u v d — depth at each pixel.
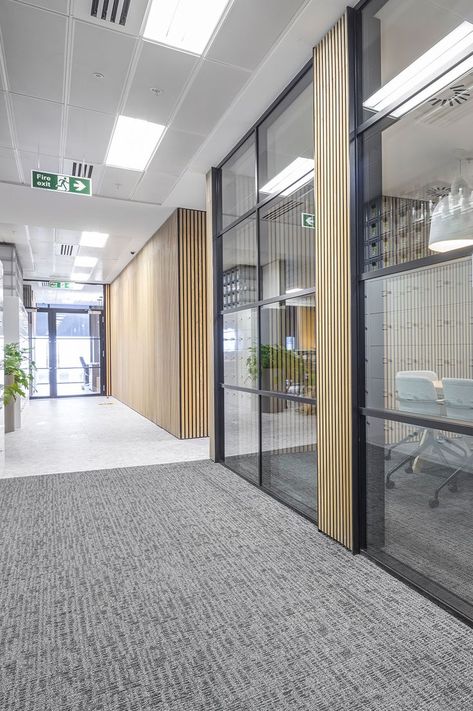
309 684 1.67
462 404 2.18
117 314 11.93
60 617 2.12
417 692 1.63
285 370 3.75
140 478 4.45
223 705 1.58
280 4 2.79
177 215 6.49
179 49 3.19
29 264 10.29
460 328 2.18
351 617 2.09
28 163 4.95
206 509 3.55
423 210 2.46
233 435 4.83
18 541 2.96
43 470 4.78
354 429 2.78
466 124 2.44
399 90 2.73
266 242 4.07
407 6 2.64
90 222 7.08
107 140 4.46
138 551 2.80
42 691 1.66
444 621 2.06
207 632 1.99
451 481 2.56
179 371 6.55
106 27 2.96
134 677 1.72
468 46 2.33
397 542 2.67
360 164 2.78
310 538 3.00
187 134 4.39
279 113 3.87
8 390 6.67
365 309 2.77
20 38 3.04
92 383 13.16
